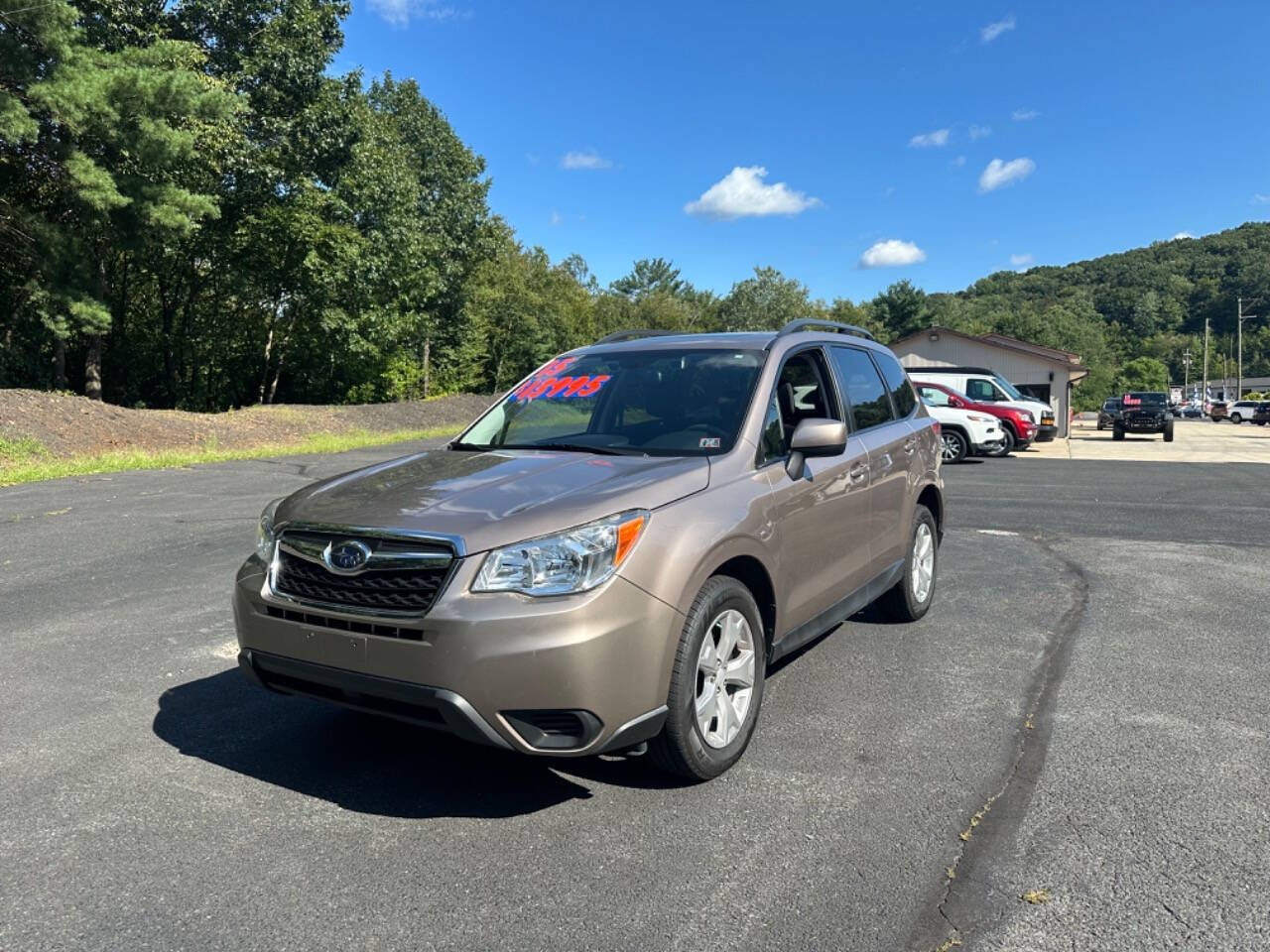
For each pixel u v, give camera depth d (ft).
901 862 9.14
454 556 9.42
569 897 8.52
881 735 12.53
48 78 55.67
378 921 8.12
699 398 13.47
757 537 11.60
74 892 8.61
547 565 9.39
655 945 7.75
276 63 78.33
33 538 27.86
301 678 10.34
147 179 63.46
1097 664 15.62
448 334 133.59
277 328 104.47
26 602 20.13
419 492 10.83
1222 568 23.95
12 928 7.98
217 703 13.85
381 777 11.25
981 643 17.07
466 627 9.11
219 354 104.99
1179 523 32.22
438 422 90.17
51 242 62.90
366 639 9.59
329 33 83.05
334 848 9.48
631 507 10.16
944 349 111.34
